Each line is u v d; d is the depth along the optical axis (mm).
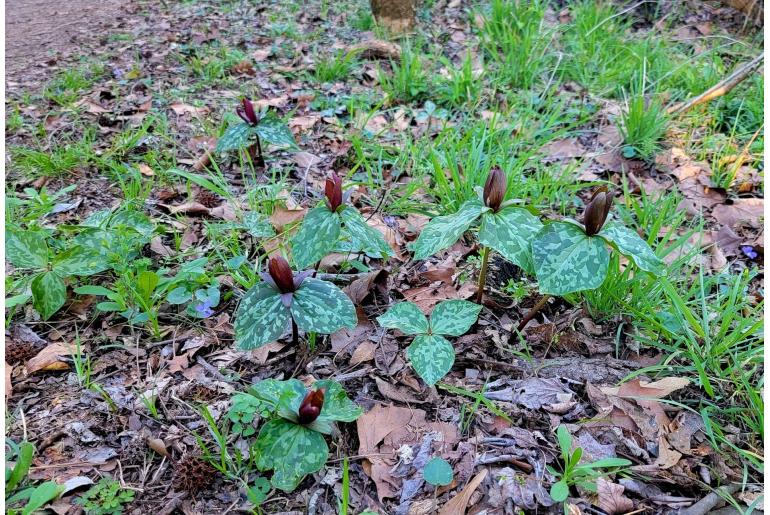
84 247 718
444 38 1681
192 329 721
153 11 1952
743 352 646
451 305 636
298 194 1001
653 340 684
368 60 1541
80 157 1064
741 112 1230
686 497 521
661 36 1613
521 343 692
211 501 521
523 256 595
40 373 650
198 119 1229
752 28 1681
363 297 746
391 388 631
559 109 1204
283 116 1261
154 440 559
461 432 581
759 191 1016
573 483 524
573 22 1700
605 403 604
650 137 1104
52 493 486
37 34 1772
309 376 647
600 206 554
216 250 818
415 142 1150
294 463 500
